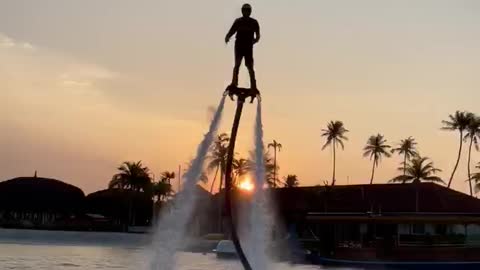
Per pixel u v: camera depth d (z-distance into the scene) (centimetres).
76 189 14988
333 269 5934
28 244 9162
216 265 5653
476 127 11094
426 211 8138
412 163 11506
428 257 6125
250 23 1697
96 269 4912
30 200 14188
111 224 14238
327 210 8919
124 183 14438
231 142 1738
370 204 8619
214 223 8425
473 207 8162
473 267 5828
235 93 1694
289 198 9300
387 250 6219
